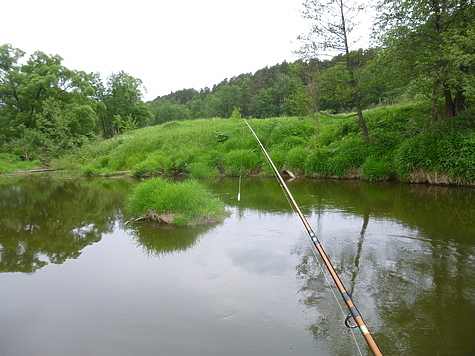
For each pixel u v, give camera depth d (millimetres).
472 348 2520
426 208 6684
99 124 44438
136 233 5594
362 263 4102
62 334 2816
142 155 17297
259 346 2607
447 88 8969
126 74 44656
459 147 8883
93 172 16047
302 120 17438
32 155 23859
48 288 3664
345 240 4957
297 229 5598
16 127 28000
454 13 8781
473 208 6547
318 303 3221
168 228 5840
